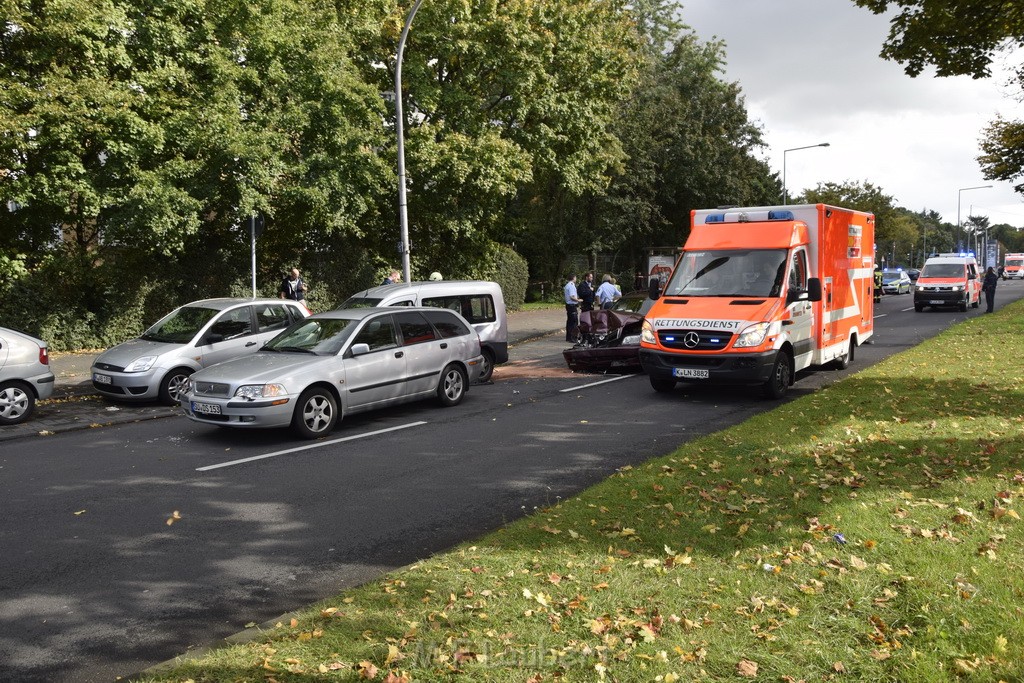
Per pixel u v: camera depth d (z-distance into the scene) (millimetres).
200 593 5145
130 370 12367
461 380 12203
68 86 15844
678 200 44344
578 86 27859
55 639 4504
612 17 29750
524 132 26500
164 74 18000
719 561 5066
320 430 9969
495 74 25562
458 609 4441
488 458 8570
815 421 9375
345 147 21625
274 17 20375
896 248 89125
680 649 3881
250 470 8312
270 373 9711
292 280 21766
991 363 13758
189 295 21031
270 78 20359
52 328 18016
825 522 5660
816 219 12875
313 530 6352
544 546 5453
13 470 8516
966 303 30641
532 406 11805
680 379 11859
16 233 18516
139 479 8023
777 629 4070
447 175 23891
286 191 20547
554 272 41625
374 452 9031
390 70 25594
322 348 10492
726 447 8188
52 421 11461
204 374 9938
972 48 12625
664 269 34875
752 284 12086
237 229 22297
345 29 23422
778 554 5109
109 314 19047
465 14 24078
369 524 6469
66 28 15828
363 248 26547
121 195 17266
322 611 4512
